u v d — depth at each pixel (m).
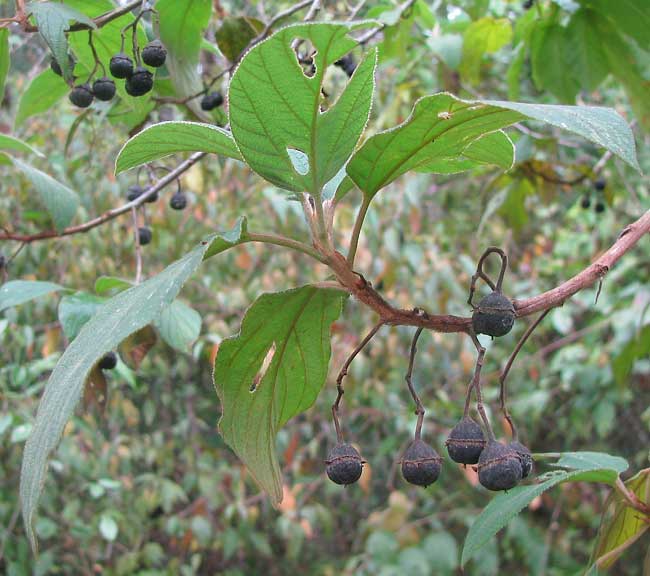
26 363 0.55
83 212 0.60
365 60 0.14
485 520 0.18
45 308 0.61
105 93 0.25
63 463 0.60
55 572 0.66
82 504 0.65
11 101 0.70
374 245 0.61
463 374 0.68
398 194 0.62
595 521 0.67
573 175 0.50
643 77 0.34
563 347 0.74
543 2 0.37
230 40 0.31
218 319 0.67
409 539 0.59
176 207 0.33
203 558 0.79
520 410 0.65
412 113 0.14
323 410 0.66
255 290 0.66
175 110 0.38
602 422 0.63
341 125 0.15
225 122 0.32
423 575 0.56
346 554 0.78
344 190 0.16
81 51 0.27
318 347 0.18
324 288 0.17
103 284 0.27
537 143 0.43
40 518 0.61
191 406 0.73
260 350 0.17
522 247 0.83
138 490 0.68
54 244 0.60
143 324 0.13
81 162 0.46
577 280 0.16
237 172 0.65
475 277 0.16
